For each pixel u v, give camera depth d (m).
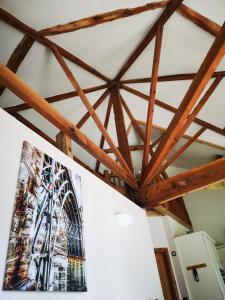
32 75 3.89
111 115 5.70
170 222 6.75
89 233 2.40
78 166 2.67
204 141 6.15
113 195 3.27
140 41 4.21
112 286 2.41
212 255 6.35
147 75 4.93
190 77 4.79
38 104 2.42
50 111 2.56
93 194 2.77
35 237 1.70
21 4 2.97
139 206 4.08
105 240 2.64
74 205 2.29
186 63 4.61
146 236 3.73
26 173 1.83
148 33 4.10
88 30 3.64
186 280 6.06
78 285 1.94
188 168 8.66
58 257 1.84
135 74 4.92
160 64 4.64
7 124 1.85
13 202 1.64
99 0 3.25
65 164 2.42
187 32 4.04
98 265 2.34
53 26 3.37
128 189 4.31
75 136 2.85
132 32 3.97
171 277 5.84
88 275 2.14
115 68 4.70
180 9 3.70
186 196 8.77
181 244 6.47
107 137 3.67
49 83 4.20
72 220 2.18
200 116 5.73
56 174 2.18
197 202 8.52
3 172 1.66
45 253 1.73
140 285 2.94
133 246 3.21
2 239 1.47
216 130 5.88
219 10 3.65
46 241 1.78
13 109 4.25
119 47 4.19
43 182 1.98
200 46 4.24
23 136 1.97
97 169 6.40
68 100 4.72
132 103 5.79
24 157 1.87
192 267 6.12
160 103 5.59
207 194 8.48
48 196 1.97
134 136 7.08
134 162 7.82
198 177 3.74
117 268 2.64
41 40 3.44
